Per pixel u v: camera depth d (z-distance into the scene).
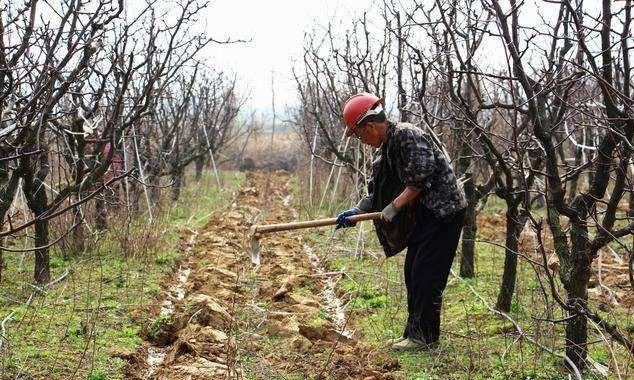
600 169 4.59
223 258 9.62
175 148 15.75
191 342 5.86
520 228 6.44
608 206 4.52
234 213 14.25
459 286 7.70
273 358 5.71
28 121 4.06
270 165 29.16
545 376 5.02
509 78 4.22
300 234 11.66
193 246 11.04
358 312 6.99
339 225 5.69
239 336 6.21
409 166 5.30
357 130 5.48
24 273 8.04
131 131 9.97
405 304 7.11
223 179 22.97
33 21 3.85
